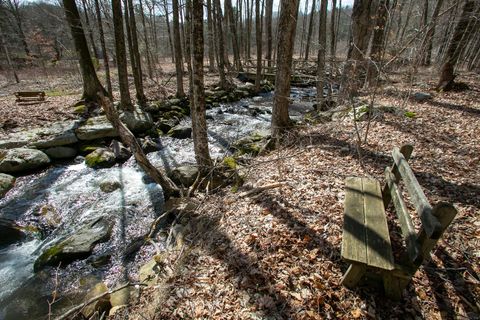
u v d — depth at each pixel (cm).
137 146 588
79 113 1120
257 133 948
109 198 661
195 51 566
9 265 474
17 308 398
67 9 1116
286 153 654
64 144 886
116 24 1028
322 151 614
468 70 1612
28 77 2298
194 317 280
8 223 578
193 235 440
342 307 261
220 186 598
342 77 744
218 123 1216
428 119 737
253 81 2125
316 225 372
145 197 659
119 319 313
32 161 782
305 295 279
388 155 559
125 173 788
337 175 500
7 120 982
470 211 366
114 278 434
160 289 330
